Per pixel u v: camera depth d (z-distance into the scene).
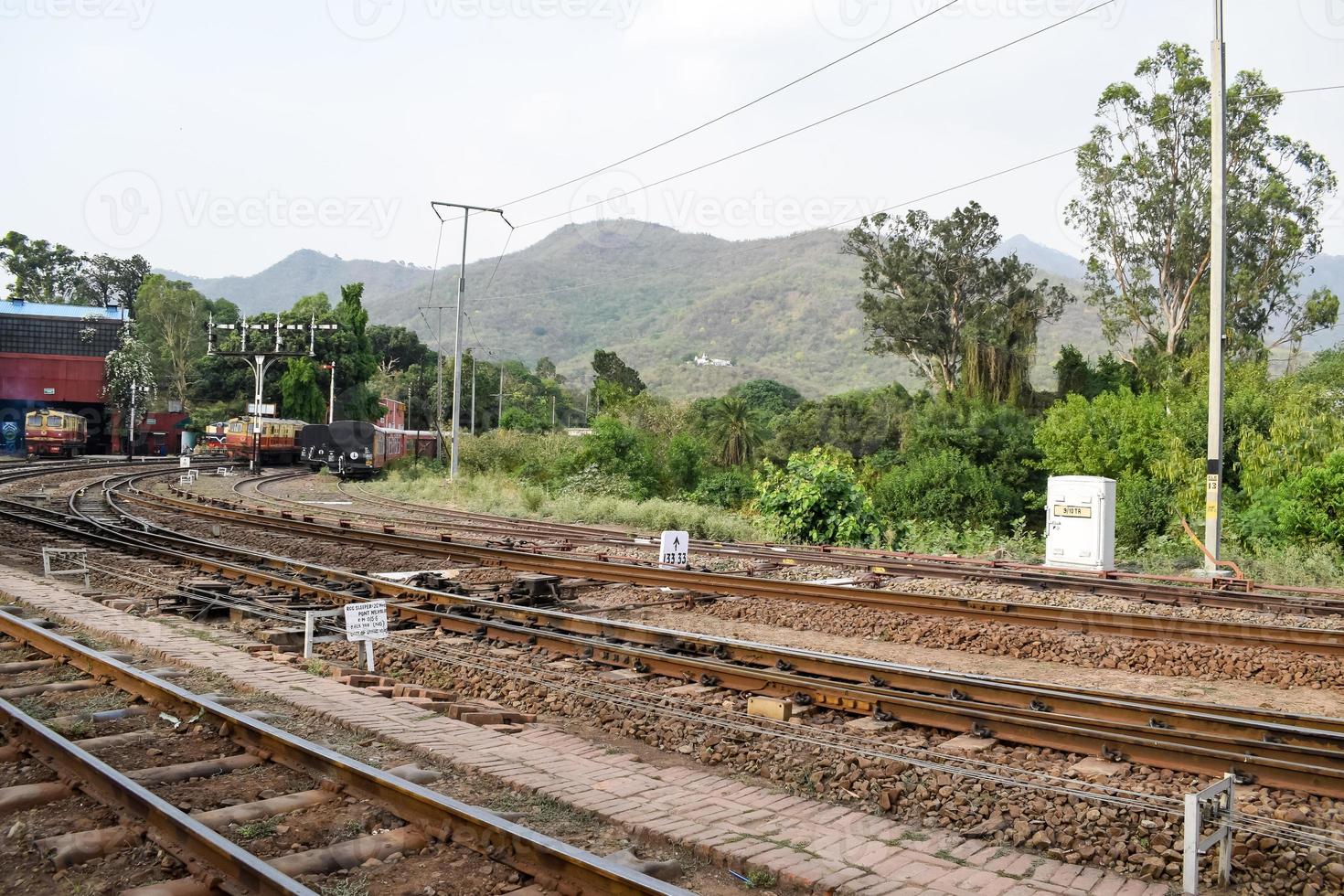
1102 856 5.63
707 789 6.61
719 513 29.12
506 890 4.87
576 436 54.41
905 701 8.05
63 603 12.73
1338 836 5.72
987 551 23.34
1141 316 47.78
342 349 83.62
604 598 14.59
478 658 10.29
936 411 42.34
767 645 10.41
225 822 5.52
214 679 8.99
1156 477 28.81
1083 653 11.05
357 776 5.93
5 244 102.75
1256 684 10.05
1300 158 44.47
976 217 55.75
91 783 5.95
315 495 38.09
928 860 5.45
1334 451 24.47
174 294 87.88
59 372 75.44
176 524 24.28
